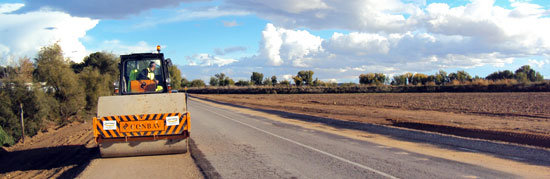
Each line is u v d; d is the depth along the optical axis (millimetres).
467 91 55031
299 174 7426
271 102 45562
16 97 15883
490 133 13742
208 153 10016
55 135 17109
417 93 55375
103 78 27250
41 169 9789
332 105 36031
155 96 9453
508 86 51312
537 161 8625
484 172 7492
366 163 8469
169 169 8047
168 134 9320
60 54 22094
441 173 7406
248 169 7938
